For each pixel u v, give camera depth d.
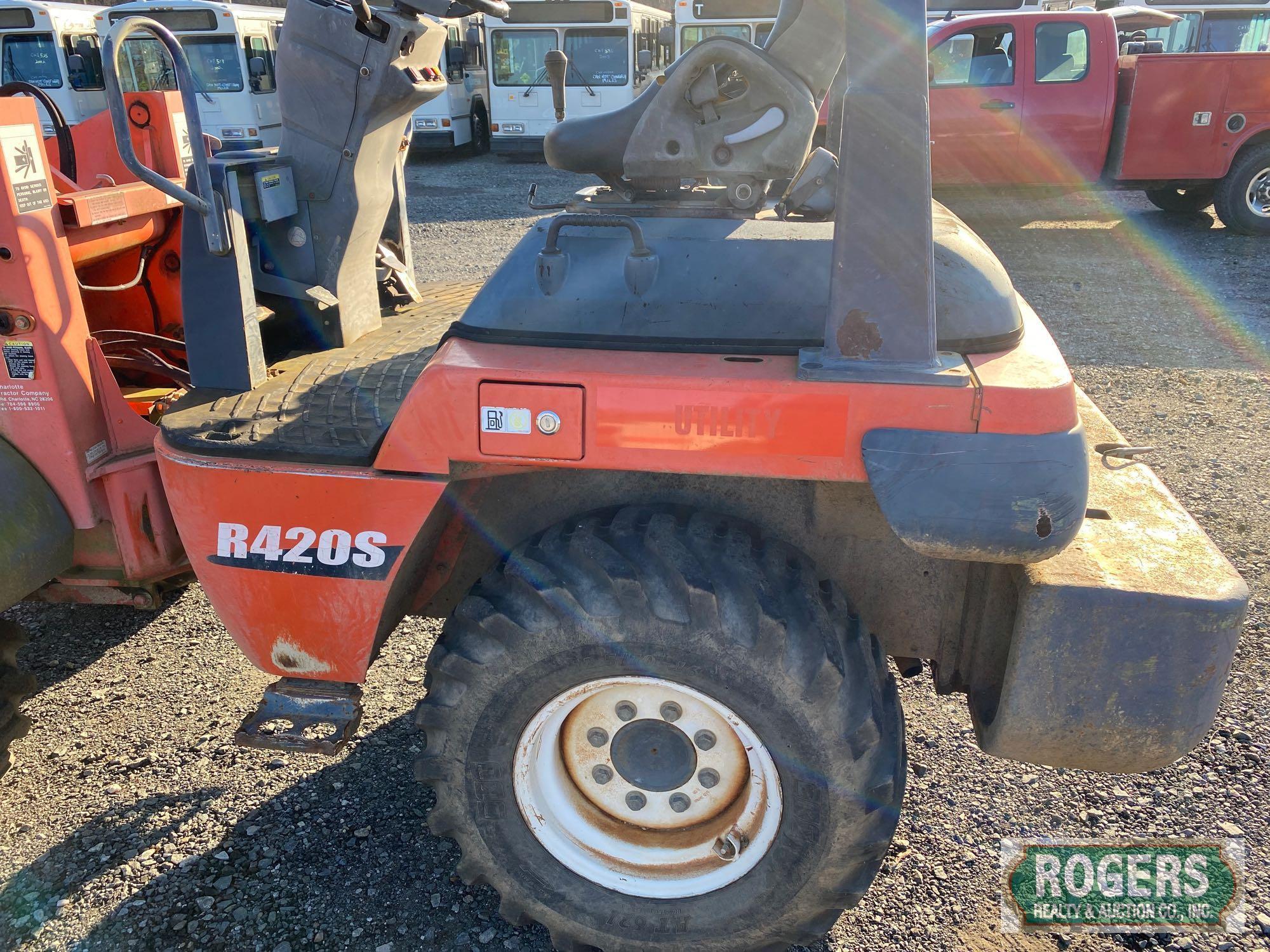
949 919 2.48
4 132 2.33
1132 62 11.05
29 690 2.93
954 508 1.86
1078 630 1.96
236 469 2.16
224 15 16.23
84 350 2.60
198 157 2.29
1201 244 10.73
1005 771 3.00
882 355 1.92
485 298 2.22
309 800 2.89
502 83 17.55
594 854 2.27
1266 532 4.40
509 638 2.05
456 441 2.04
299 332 2.98
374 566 2.16
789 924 2.17
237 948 2.41
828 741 1.98
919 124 1.81
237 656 3.59
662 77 2.42
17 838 2.74
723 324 2.11
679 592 1.97
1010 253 10.41
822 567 2.36
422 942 2.43
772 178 2.27
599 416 1.97
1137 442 5.45
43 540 2.53
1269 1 16.39
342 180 2.83
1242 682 3.38
